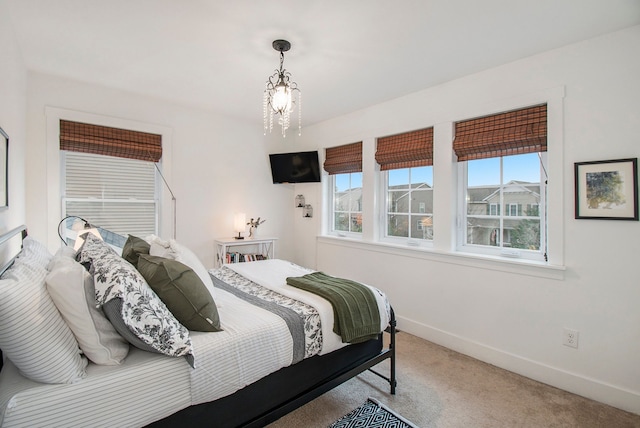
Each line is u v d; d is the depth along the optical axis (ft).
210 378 4.24
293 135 15.25
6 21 5.81
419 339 10.02
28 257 4.52
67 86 9.50
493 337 8.45
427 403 6.70
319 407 6.55
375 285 11.60
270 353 4.90
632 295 6.49
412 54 7.69
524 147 8.08
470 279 8.95
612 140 6.66
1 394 3.27
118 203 10.82
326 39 7.03
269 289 7.06
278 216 14.80
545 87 7.51
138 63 8.35
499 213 8.78
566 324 7.27
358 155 12.34
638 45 6.38
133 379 3.73
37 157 9.10
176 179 11.76
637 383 6.42
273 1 5.72
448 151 9.43
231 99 11.10
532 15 6.06
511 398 6.91
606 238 6.77
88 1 5.75
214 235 12.78
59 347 3.45
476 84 8.75
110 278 3.89
